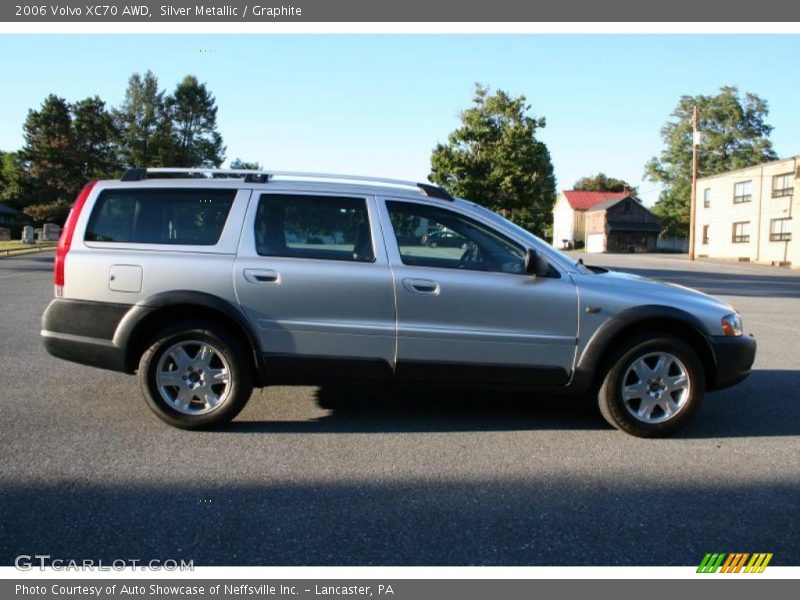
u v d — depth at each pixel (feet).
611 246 222.89
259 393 19.49
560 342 15.93
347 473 13.51
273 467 13.74
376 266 15.80
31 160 223.30
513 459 14.55
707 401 19.95
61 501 11.91
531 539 10.94
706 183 169.37
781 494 12.88
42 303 39.81
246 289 15.55
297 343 15.69
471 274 15.90
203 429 15.89
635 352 15.92
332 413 17.66
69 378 20.72
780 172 139.85
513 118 93.56
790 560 10.48
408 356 15.79
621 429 16.24
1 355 24.14
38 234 146.00
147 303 15.42
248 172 16.55
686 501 12.48
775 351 28.76
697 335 16.38
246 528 11.09
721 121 228.02
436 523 11.39
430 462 14.24
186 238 15.94
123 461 13.88
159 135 219.41
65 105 224.33
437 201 16.40
